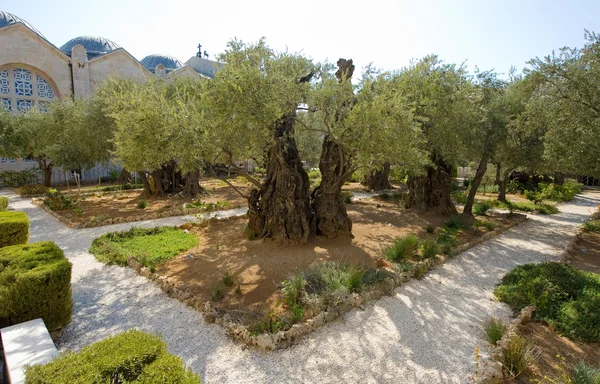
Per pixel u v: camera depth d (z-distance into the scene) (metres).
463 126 11.03
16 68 25.42
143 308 6.04
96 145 15.43
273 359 4.61
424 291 6.88
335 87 8.06
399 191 21.88
